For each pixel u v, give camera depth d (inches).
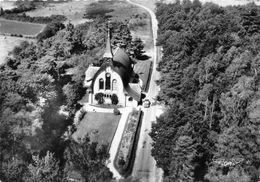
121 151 6038.4
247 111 5625.0
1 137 5191.9
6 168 4859.7
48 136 5925.2
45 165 4756.4
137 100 7450.8
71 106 7308.1
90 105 7534.5
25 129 5285.4
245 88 6254.9
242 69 7101.4
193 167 5004.9
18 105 5600.4
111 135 6505.9
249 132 5206.7
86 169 5305.1
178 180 5059.1
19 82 6259.8
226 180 4982.8
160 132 5472.4
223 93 6171.3
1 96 5743.1
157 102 7637.8
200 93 6471.5
